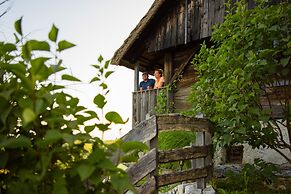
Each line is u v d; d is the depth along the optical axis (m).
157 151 3.39
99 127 1.15
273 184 4.99
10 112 1.00
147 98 9.95
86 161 0.95
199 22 9.30
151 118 3.40
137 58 10.53
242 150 7.41
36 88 1.03
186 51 9.88
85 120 1.15
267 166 4.42
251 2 8.32
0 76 1.04
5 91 0.91
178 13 9.81
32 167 0.96
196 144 4.57
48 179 0.99
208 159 4.55
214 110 4.88
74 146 1.07
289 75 4.95
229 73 4.43
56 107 1.10
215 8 9.05
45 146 0.94
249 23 4.62
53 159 1.02
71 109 1.10
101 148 1.03
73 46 0.95
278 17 4.41
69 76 1.01
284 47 4.25
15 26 0.95
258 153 7.04
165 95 9.47
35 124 0.96
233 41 4.57
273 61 4.39
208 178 4.53
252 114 4.20
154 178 3.34
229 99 4.10
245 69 4.08
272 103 6.93
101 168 0.99
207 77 4.82
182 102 9.41
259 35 4.40
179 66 9.97
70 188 1.00
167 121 3.56
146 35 10.31
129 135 3.34
